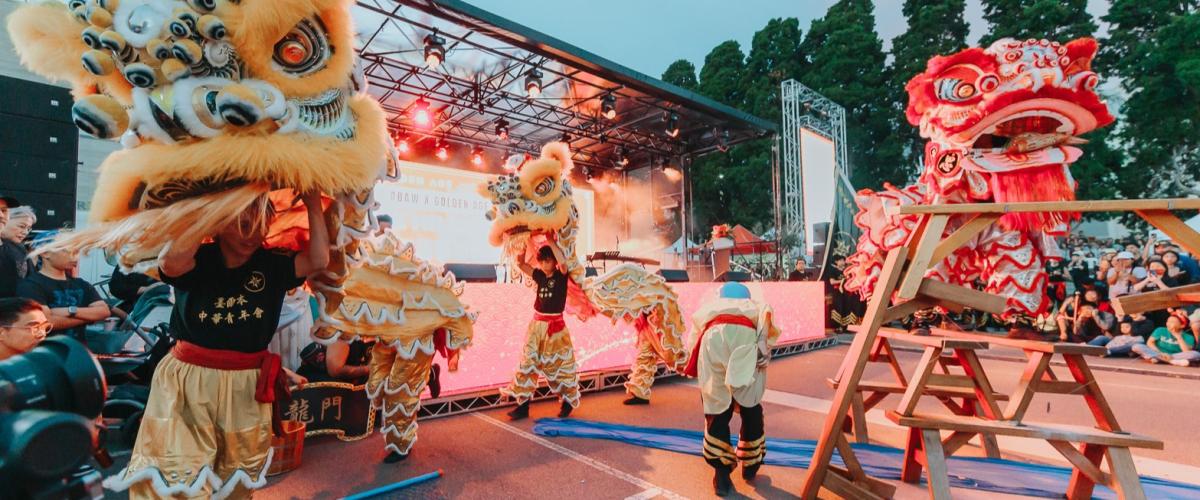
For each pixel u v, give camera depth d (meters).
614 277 4.98
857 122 22.89
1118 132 17.16
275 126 1.72
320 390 3.74
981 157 2.92
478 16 8.60
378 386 3.44
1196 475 3.37
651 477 3.25
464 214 13.12
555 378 4.58
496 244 4.72
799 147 15.70
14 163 6.60
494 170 17.11
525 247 4.80
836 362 7.83
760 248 16.55
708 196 25.17
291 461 3.26
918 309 2.81
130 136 1.66
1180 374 6.77
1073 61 2.75
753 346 2.97
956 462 3.50
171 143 1.65
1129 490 2.40
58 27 1.64
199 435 1.82
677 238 19.41
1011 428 2.50
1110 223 18.20
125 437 3.76
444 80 12.13
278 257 2.04
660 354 5.20
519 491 3.02
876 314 2.75
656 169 19.30
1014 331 2.98
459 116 14.59
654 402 5.27
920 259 2.57
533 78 10.92
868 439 4.03
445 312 3.36
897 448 3.82
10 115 6.59
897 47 22.91
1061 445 2.57
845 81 23.52
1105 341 8.60
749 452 3.13
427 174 12.66
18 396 0.94
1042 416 4.78
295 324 3.99
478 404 4.91
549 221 4.50
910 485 3.13
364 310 2.91
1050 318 9.84
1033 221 2.84
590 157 18.86
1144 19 17.23
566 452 3.69
